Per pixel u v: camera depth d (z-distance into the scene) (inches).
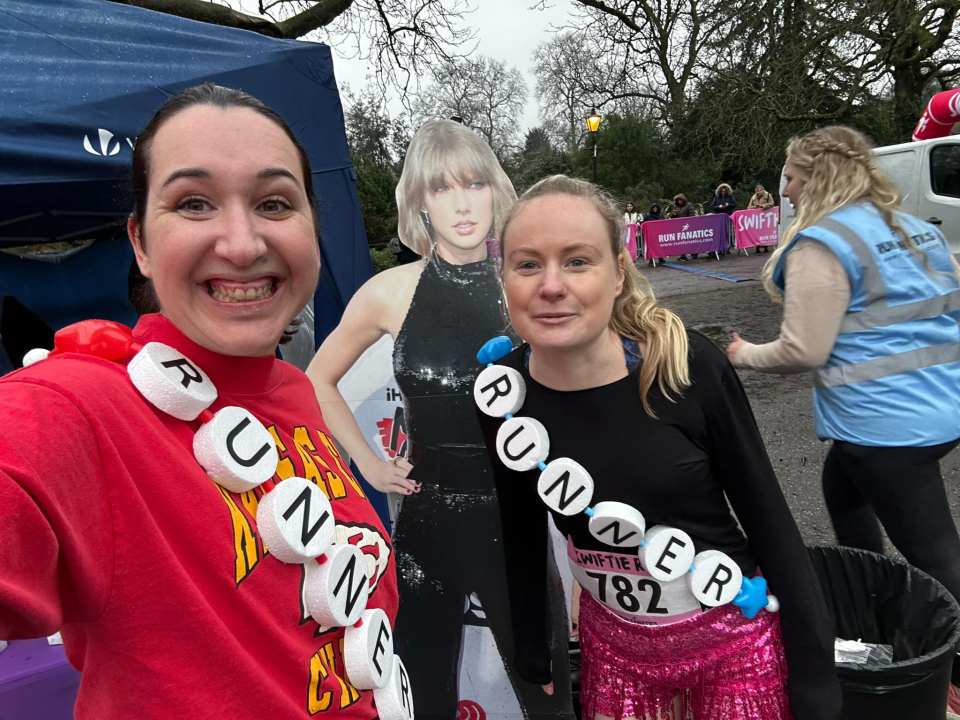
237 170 29.2
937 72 462.0
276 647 29.4
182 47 77.5
